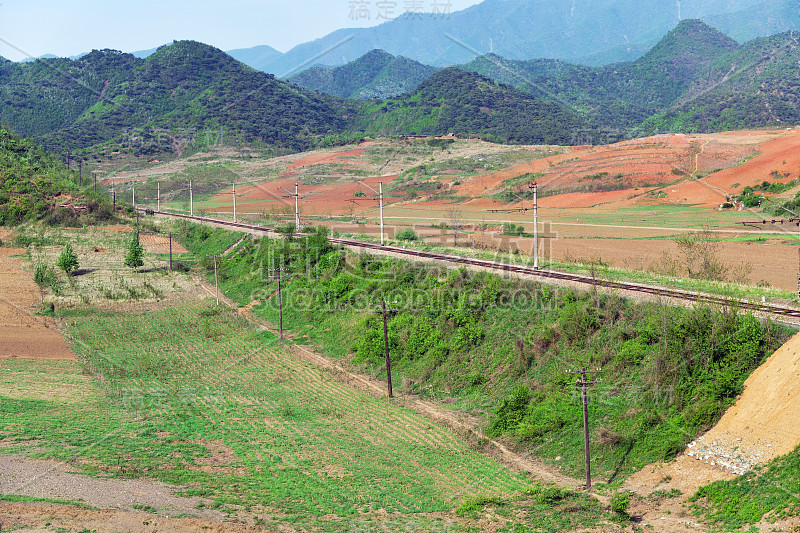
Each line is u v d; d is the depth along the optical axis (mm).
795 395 38531
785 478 34719
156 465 43750
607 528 35156
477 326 60219
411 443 47875
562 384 49344
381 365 63375
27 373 62781
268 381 61562
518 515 37281
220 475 42844
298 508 38188
